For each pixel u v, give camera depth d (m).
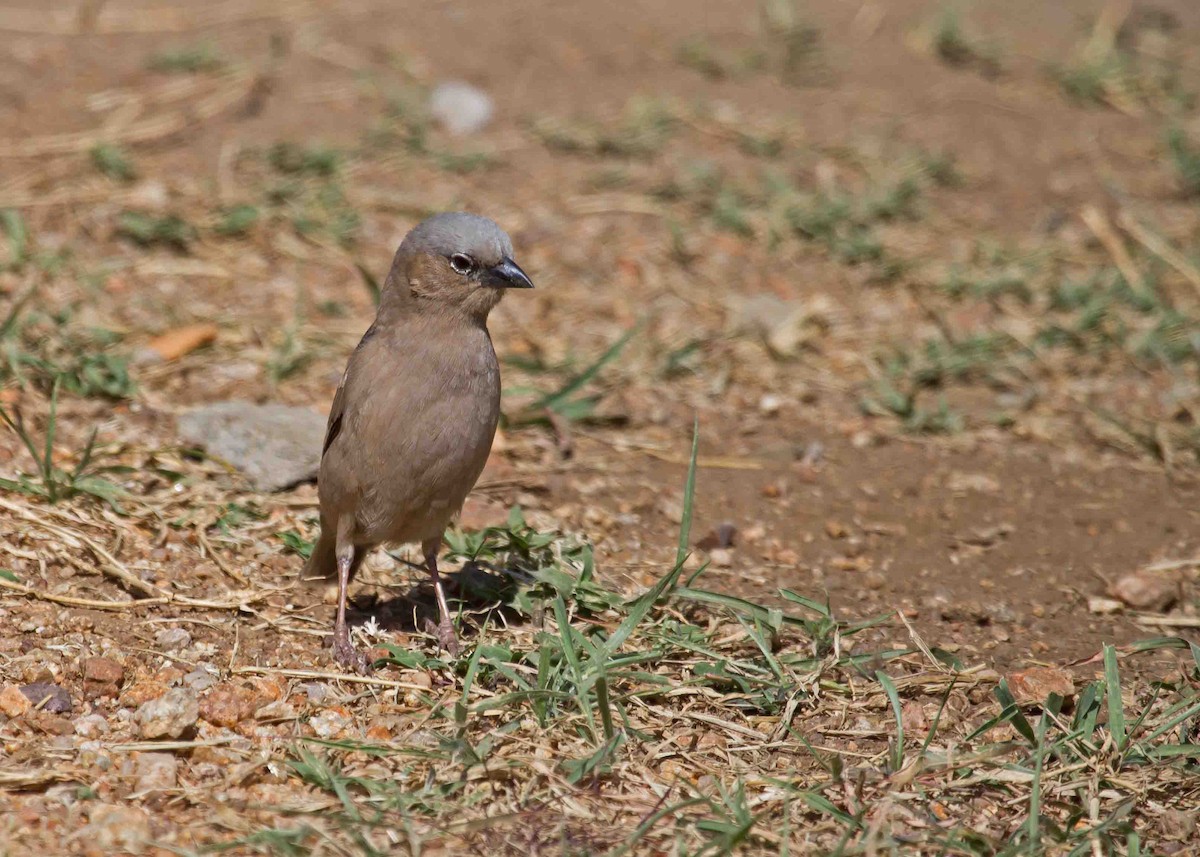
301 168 17.31
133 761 7.40
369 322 14.37
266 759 7.47
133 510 10.16
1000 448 13.13
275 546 10.09
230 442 11.23
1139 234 18.28
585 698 7.87
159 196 16.12
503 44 21.83
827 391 14.19
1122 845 7.30
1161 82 23.67
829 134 20.53
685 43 22.66
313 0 22.64
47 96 18.31
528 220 17.17
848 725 8.34
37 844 6.63
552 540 10.09
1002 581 10.67
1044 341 15.43
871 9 25.62
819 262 17.09
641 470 12.16
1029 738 8.05
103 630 8.70
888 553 11.03
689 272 16.52
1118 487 12.44
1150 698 8.80
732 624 9.41
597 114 20.03
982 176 19.97
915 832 7.24
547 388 13.46
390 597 9.72
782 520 11.45
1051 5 27.75
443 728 7.93
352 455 8.64
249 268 15.13
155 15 21.53
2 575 8.96
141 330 13.28
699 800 7.07
